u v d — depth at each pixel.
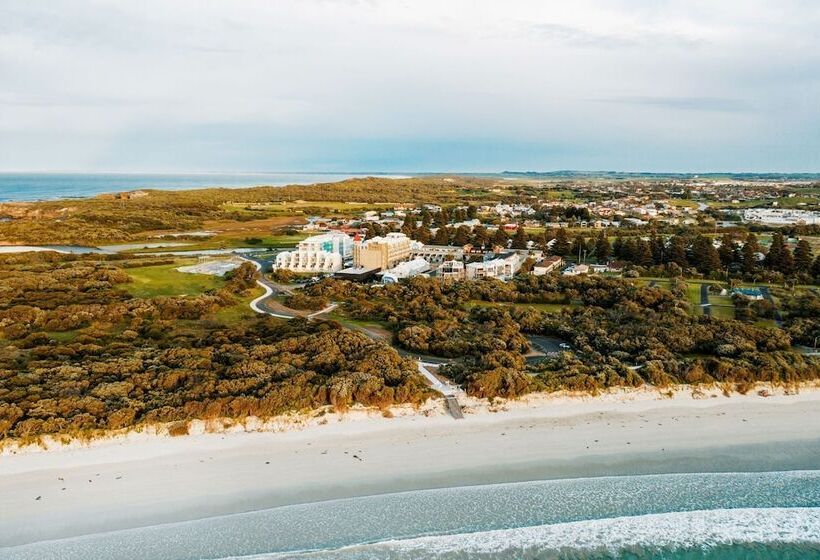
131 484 50.66
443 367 74.50
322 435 59.22
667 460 55.47
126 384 65.38
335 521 46.25
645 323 93.62
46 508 47.22
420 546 43.78
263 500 48.78
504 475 52.84
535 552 43.44
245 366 70.50
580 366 72.69
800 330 87.12
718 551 43.81
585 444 58.25
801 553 43.66
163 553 42.44
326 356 75.69
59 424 56.25
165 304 104.31
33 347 83.12
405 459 55.25
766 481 52.12
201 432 58.44
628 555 43.22
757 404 67.12
